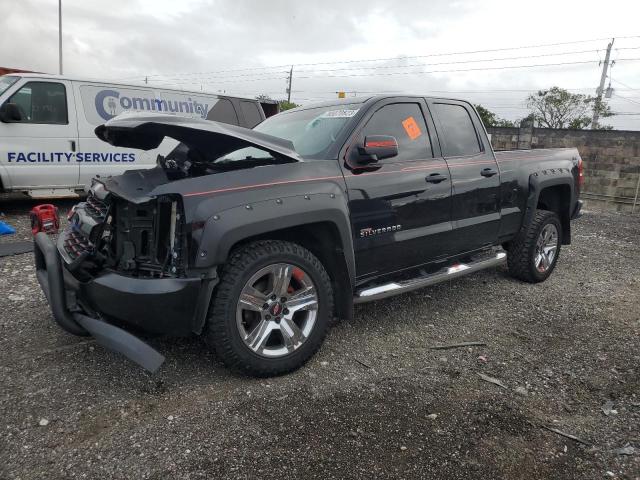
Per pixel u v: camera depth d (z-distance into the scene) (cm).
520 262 524
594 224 1033
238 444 255
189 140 334
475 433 270
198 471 235
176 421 273
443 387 318
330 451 252
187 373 323
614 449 259
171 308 281
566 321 439
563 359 363
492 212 464
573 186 562
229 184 296
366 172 360
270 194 304
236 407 287
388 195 367
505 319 439
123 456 244
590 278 583
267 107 1274
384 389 313
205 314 289
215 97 1061
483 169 451
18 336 372
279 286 311
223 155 357
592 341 396
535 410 295
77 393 298
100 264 327
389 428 272
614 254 721
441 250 418
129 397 295
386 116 390
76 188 884
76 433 261
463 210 431
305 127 400
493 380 329
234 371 319
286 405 291
